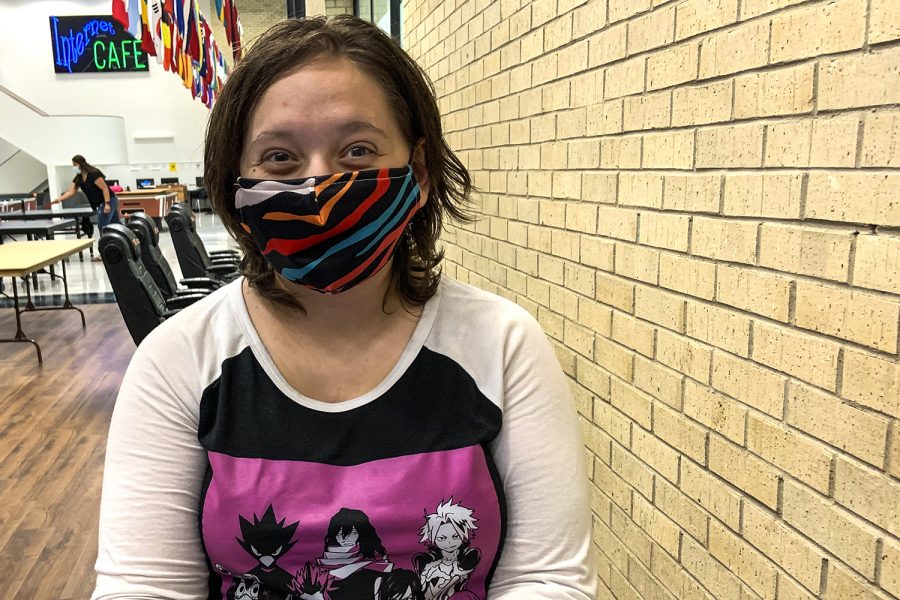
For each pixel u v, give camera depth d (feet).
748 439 4.31
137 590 2.56
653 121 5.20
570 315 6.95
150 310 9.62
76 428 11.92
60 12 45.52
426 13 12.37
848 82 3.40
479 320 2.93
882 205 3.24
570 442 2.90
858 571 3.48
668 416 5.23
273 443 2.69
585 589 2.74
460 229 10.98
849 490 3.51
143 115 47.39
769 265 4.03
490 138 9.19
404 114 2.84
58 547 8.18
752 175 4.14
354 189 2.62
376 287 2.82
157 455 2.73
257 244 2.82
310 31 2.71
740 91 4.20
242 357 2.80
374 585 2.64
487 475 2.74
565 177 6.88
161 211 39.34
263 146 2.72
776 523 4.09
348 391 2.81
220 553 2.68
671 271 5.07
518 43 7.98
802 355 3.80
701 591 4.91
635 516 5.86
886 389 3.27
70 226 28.19
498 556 2.81
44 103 46.42
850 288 3.45
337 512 2.61
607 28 5.84
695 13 4.60
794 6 3.72
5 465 10.44
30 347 17.24
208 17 44.11
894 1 3.11
